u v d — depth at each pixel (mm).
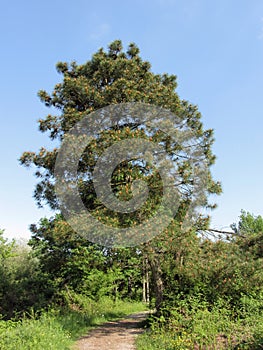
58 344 10195
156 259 13523
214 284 12523
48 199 15625
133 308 26438
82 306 20875
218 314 10961
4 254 19219
